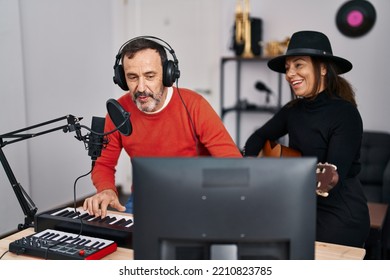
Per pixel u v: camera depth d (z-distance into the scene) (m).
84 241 1.34
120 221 1.45
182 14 4.34
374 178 3.39
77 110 3.95
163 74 1.52
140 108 1.56
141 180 0.93
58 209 1.57
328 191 1.51
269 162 0.91
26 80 3.37
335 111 1.73
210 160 0.92
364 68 3.82
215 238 0.92
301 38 1.77
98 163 1.78
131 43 1.50
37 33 3.46
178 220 0.92
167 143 1.70
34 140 3.47
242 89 4.31
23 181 3.28
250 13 4.16
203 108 1.66
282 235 0.91
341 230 1.74
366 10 3.73
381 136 3.45
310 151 1.81
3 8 3.04
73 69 3.88
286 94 4.16
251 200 0.91
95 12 4.14
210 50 4.33
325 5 3.88
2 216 3.14
